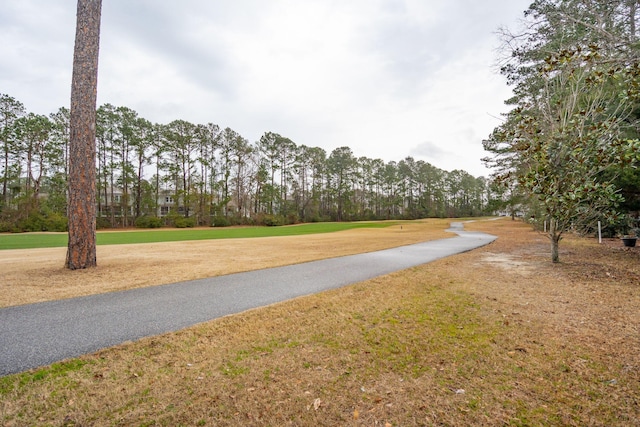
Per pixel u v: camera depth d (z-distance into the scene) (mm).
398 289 5863
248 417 2074
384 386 2453
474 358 2941
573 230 9172
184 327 3941
